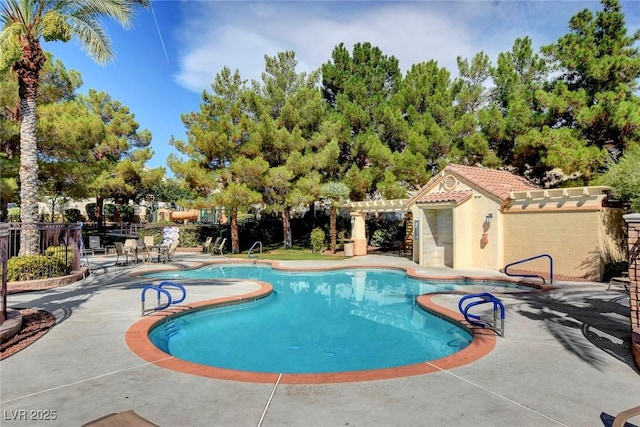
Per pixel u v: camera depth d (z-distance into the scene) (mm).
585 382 5148
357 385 5004
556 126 20125
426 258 18844
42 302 9961
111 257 22234
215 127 22922
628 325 7961
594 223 13750
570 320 8344
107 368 5570
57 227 13469
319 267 17750
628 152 14875
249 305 11062
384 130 26859
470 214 17391
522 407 4430
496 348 6520
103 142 29594
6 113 18766
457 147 24031
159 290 9117
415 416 4211
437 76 26484
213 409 4359
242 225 29500
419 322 9680
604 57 18141
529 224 15586
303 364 6836
